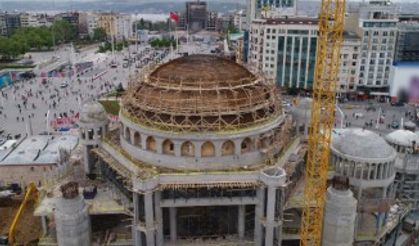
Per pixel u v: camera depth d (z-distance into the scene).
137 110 76.62
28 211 87.94
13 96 181.50
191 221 74.31
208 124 70.56
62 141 116.50
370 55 181.75
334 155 84.56
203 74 74.88
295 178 82.75
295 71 186.50
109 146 82.56
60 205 69.31
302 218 71.94
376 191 86.12
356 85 186.75
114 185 81.19
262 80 83.00
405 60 180.88
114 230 76.94
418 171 91.94
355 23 193.38
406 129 109.56
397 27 179.25
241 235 73.69
